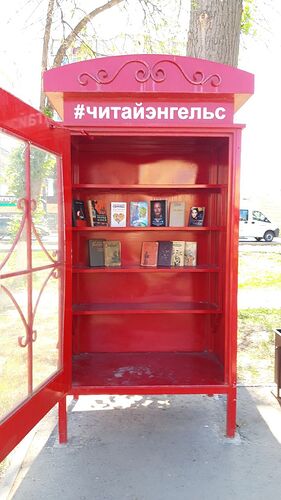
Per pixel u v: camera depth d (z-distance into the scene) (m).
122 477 2.65
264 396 3.87
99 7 5.62
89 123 2.90
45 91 2.85
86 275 3.93
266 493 2.49
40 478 2.64
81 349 3.97
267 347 5.38
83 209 3.74
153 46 5.71
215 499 2.44
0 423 2.08
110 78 2.87
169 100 2.91
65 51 5.47
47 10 5.39
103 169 3.83
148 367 3.50
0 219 2.11
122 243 3.93
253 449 2.96
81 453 2.93
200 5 4.68
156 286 3.96
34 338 2.50
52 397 2.71
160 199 3.86
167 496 2.46
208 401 3.78
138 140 3.41
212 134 2.95
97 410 3.61
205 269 3.53
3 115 2.02
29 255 2.41
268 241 21.14
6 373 2.18
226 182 3.36
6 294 2.16
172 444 3.04
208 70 2.88
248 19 6.17
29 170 2.37
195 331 4.00
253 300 8.52
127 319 3.97
